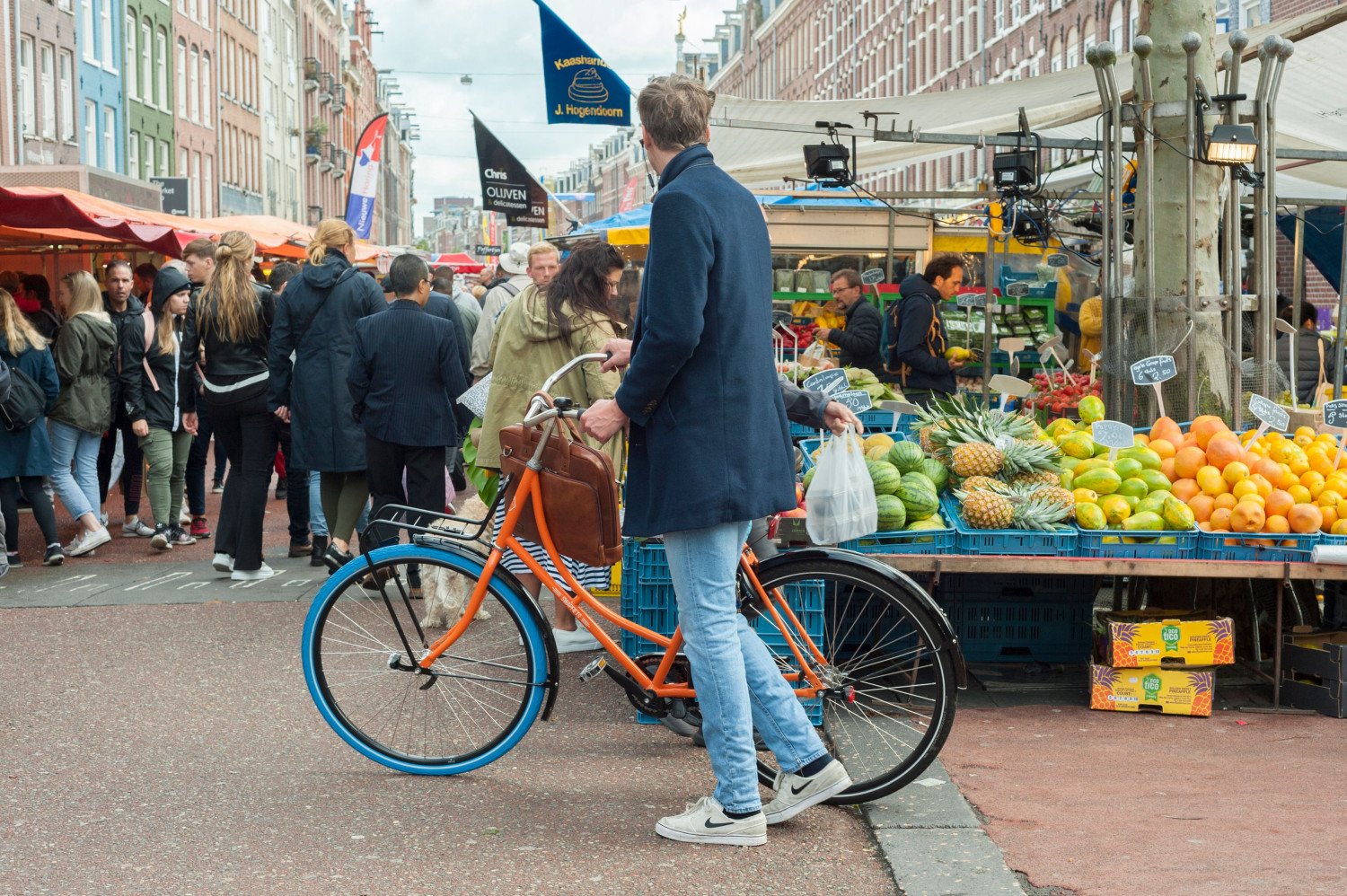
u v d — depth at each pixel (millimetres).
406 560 4707
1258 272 7590
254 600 7992
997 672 6305
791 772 4273
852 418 4715
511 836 4172
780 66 78938
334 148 83625
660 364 3877
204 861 3955
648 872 3895
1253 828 4191
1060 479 6051
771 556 4805
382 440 7531
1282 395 7789
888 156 14430
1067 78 11758
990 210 12727
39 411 9125
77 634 7090
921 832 4156
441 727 4754
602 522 4453
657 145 4090
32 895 3705
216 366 8508
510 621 4672
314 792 4574
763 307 4074
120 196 19109
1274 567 5676
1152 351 7344
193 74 50812
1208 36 7441
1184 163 7387
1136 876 3793
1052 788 4609
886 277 14898
